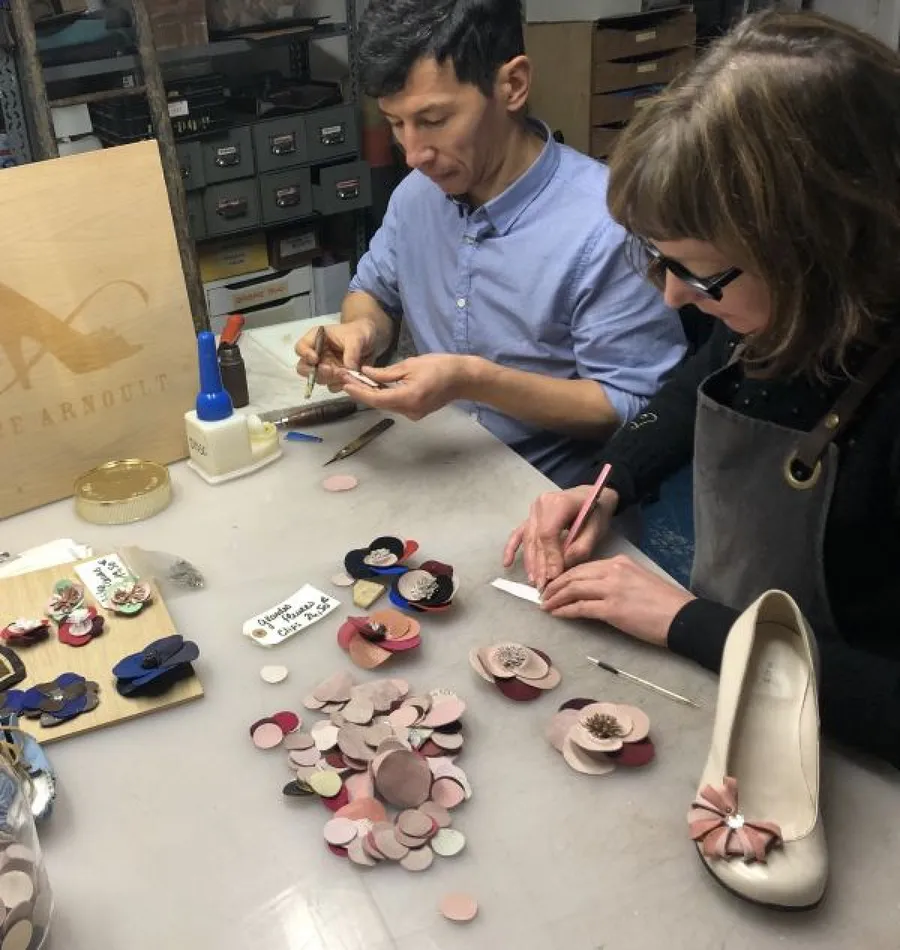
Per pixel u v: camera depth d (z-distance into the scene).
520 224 1.35
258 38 2.19
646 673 0.84
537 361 1.41
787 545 0.87
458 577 0.97
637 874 0.67
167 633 0.89
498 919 0.64
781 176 0.66
